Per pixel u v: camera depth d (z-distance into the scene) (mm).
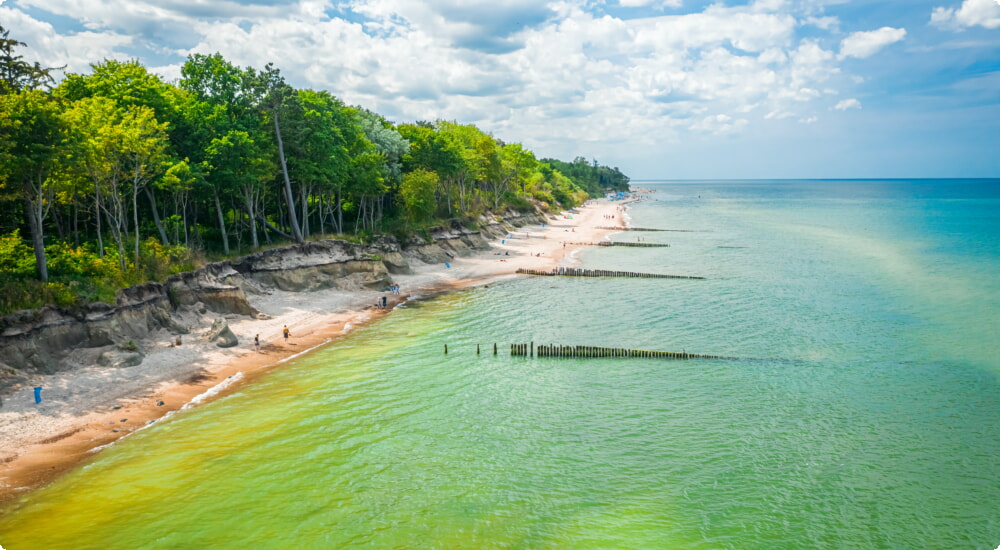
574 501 30094
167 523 27266
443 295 77500
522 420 39344
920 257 107938
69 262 51156
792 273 92938
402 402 41812
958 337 57344
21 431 34750
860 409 41312
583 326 62156
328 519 28031
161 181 58938
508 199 167000
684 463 34000
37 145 43531
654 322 63875
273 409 39938
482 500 30000
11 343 40281
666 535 27484
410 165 113062
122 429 36188
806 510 29562
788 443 36438
